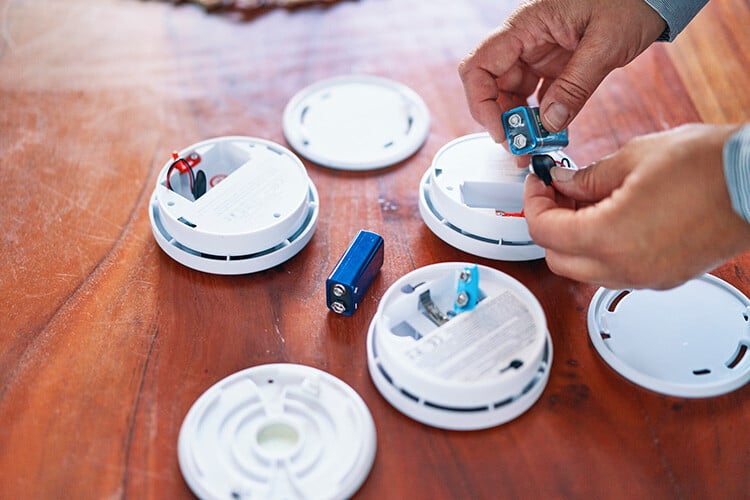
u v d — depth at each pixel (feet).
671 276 2.30
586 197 2.58
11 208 3.09
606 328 2.67
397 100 3.63
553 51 3.18
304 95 3.63
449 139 3.47
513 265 2.91
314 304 2.76
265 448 2.27
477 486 2.25
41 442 2.32
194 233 2.75
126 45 3.99
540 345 2.40
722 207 2.11
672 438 2.37
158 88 3.72
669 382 2.48
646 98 3.62
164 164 3.31
